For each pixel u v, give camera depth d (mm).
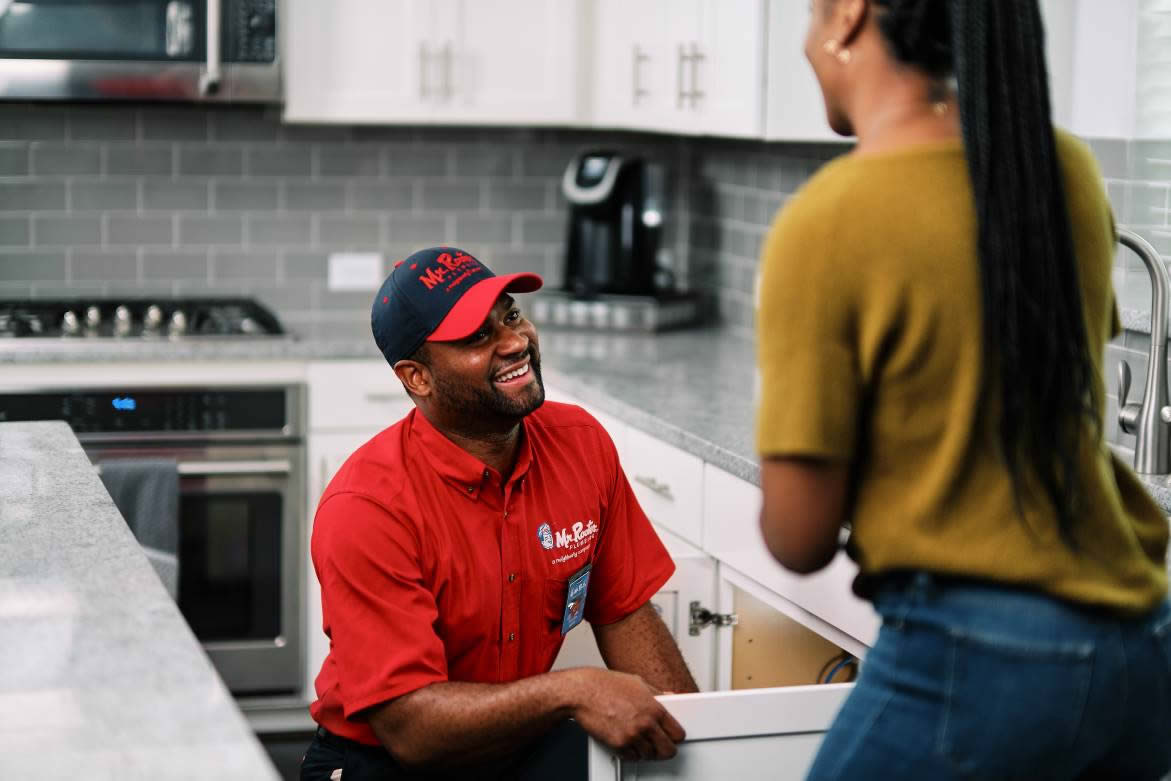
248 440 3682
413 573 1779
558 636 1948
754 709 1595
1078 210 1199
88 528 1821
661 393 3229
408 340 1826
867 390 1172
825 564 1245
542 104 3992
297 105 3857
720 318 4238
